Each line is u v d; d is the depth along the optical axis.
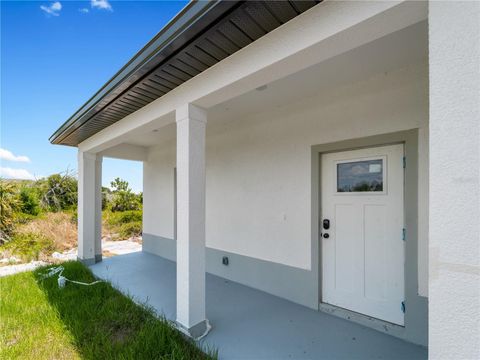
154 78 2.37
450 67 1.02
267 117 3.65
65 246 7.49
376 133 2.59
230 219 4.19
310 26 1.53
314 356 2.14
